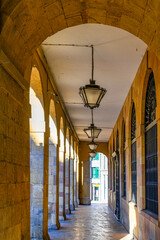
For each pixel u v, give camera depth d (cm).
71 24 718
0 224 509
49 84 1252
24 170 689
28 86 707
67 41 966
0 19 521
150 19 628
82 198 3488
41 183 1118
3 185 529
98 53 1053
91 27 876
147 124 1073
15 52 602
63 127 1802
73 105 1805
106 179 6181
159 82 816
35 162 1123
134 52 1034
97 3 642
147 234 975
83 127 2580
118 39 945
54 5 623
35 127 1124
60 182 1848
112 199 2539
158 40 642
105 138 3225
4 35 534
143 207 1089
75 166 2992
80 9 665
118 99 1653
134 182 1343
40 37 688
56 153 1477
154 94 959
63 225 1686
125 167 1705
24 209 683
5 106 546
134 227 1273
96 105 872
